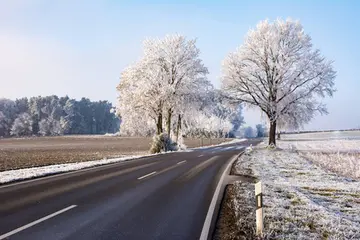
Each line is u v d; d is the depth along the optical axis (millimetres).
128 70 41031
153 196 10156
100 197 9805
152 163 21078
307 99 37188
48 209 8156
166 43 41562
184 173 16031
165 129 45375
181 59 41312
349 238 6617
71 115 162500
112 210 8242
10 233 6203
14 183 12203
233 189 11688
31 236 6062
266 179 14352
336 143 53094
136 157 25734
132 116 40781
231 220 7641
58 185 11836
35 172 15172
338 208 9258
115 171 16531
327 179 14688
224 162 21922
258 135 155125
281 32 38188
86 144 66000
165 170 17234
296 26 38031
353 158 21719
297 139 77812
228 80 39312
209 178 14398
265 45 37594
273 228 6973
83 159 26484
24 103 164125
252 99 39125
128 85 40875
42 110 156250
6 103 156625
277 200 9805
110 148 49406
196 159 24281
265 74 38438
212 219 7559
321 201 10172
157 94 38938
